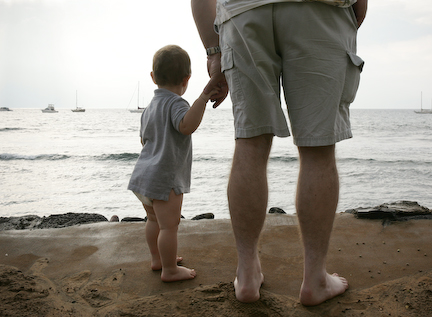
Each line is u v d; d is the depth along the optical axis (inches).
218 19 61.9
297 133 55.9
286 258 82.0
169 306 62.5
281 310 60.1
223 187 503.2
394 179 589.6
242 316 58.7
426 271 72.7
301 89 54.6
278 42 55.9
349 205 438.3
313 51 53.0
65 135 1504.7
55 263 83.0
